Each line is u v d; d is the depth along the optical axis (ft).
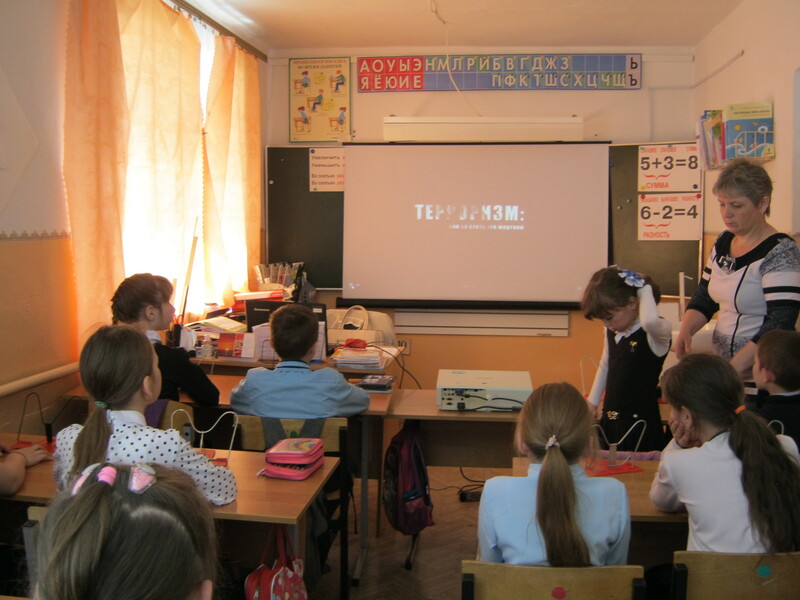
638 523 7.74
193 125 13.65
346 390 9.16
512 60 17.92
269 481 7.13
